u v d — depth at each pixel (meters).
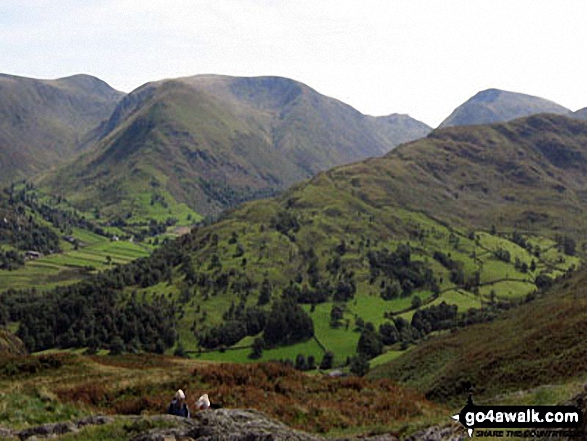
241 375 38.69
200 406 24.62
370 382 41.47
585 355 45.78
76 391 34.00
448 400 56.16
